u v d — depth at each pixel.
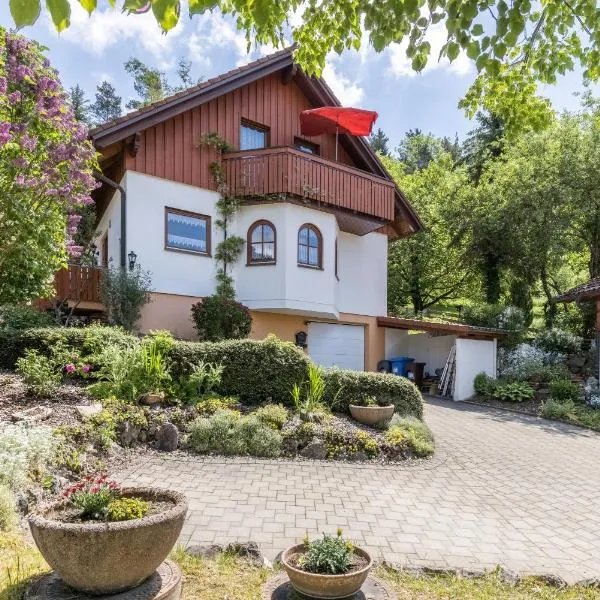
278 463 6.96
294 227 13.47
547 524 5.30
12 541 3.75
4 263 8.22
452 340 17.34
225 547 4.05
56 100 8.54
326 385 9.16
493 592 3.65
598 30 3.70
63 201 8.41
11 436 5.00
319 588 3.20
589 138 18.39
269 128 15.03
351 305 16.69
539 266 20.30
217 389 8.86
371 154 16.86
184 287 12.83
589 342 17.97
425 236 24.02
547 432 10.70
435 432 9.98
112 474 5.97
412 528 4.96
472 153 31.95
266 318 14.27
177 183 12.89
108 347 8.37
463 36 3.40
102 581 2.90
